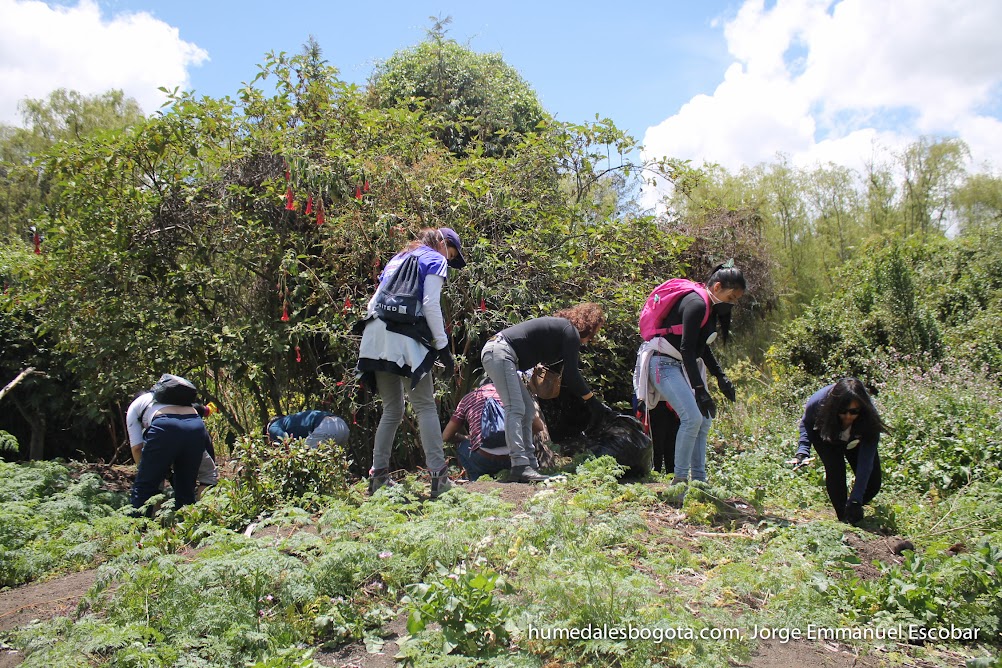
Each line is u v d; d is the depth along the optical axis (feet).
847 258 76.89
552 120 28.25
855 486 16.93
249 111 25.07
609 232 26.71
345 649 10.42
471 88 44.27
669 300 16.99
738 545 14.48
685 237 28.07
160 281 24.81
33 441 31.50
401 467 24.18
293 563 11.19
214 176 24.77
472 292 23.21
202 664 9.37
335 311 23.04
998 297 47.26
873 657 11.18
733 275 16.56
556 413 23.81
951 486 20.90
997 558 13.66
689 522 15.62
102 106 61.16
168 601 10.39
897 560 14.89
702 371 17.52
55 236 24.62
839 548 13.91
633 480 19.81
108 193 23.94
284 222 24.25
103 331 23.98
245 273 24.47
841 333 41.22
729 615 10.86
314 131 25.45
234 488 15.84
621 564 11.98
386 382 16.10
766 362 43.47
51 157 23.71
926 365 37.42
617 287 25.96
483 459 19.75
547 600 10.42
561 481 16.34
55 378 30.76
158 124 23.71
